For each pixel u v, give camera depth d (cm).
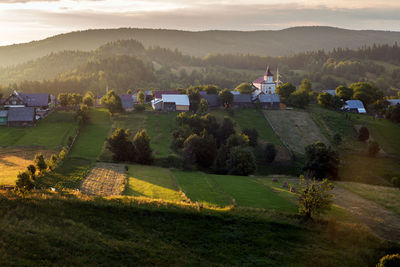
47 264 3472
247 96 17625
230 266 4159
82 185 6800
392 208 6569
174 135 12144
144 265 3862
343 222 5556
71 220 4538
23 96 16062
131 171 8650
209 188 7319
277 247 4694
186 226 4938
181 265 3988
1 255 3438
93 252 3878
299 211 5609
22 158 9088
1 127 12375
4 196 4850
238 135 11762
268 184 8106
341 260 4519
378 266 4291
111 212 4969
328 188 5584
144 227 4769
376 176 10519
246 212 5547
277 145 12888
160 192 6706
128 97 19338
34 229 4066
